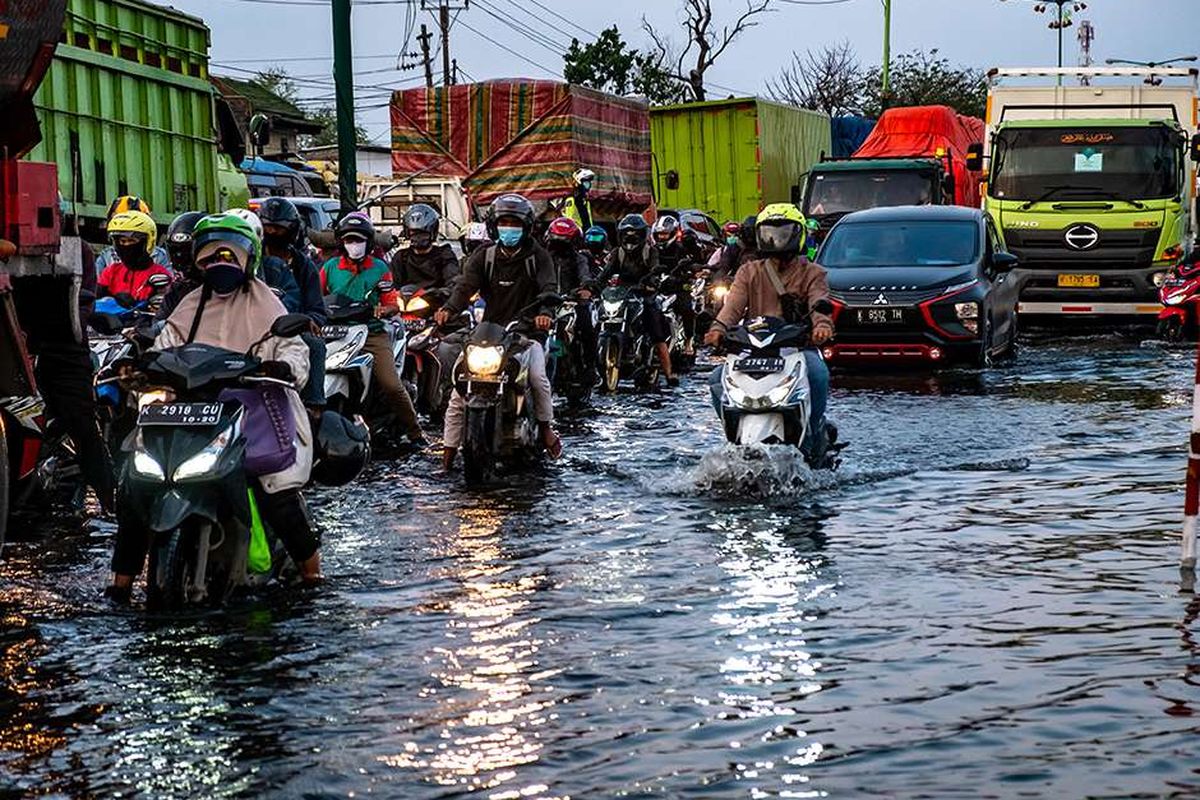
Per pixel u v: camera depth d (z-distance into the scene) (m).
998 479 11.12
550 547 8.99
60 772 5.29
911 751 5.30
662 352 19.36
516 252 12.34
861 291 19.91
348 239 13.23
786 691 6.03
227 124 21.98
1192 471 7.98
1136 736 5.41
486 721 5.73
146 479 7.25
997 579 7.91
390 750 5.43
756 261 11.48
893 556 8.55
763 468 10.73
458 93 30.73
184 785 5.13
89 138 16.98
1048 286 26.41
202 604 7.52
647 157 35.34
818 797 4.89
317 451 8.19
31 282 9.39
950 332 19.58
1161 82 28.48
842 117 45.41
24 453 9.08
